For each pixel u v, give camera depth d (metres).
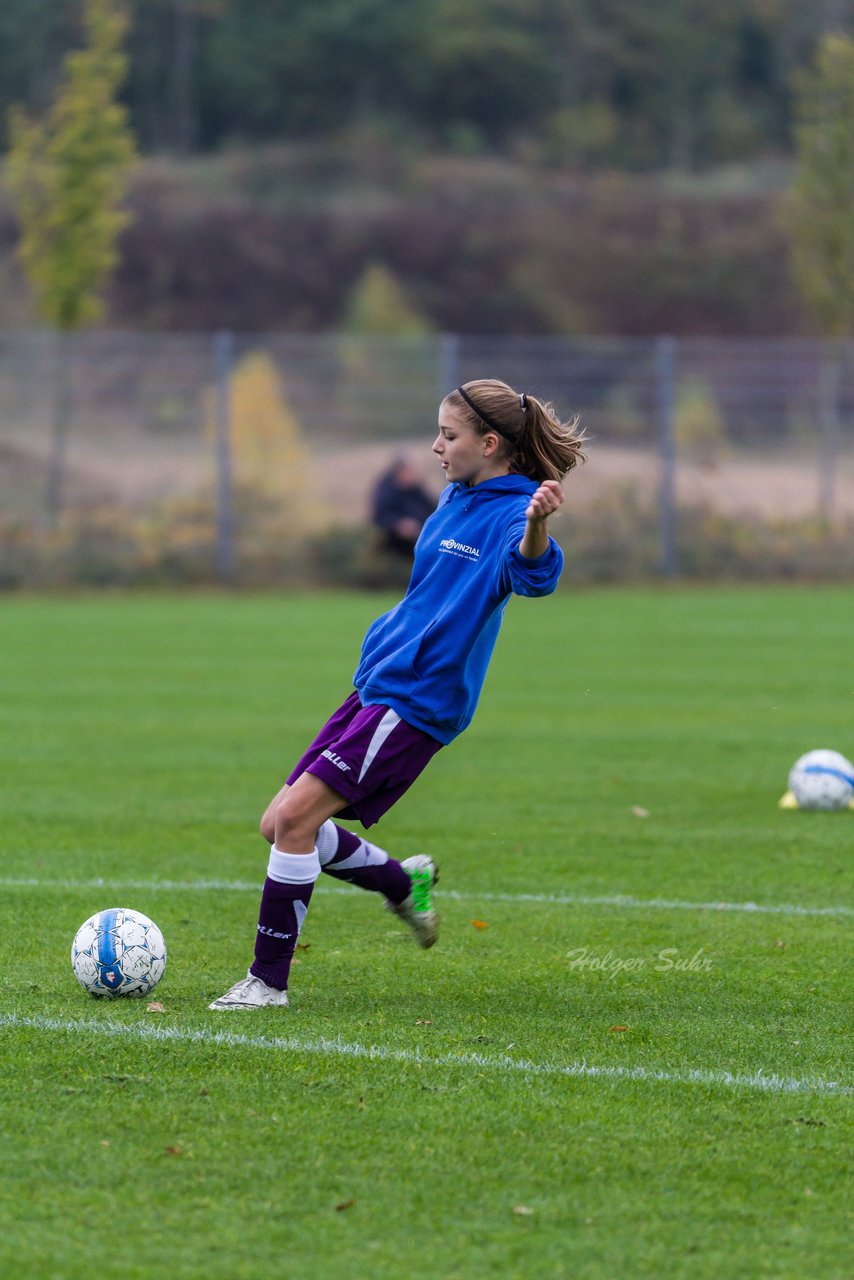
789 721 46.69
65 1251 12.54
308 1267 12.33
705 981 20.72
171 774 37.62
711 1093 16.20
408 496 92.19
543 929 23.67
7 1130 14.89
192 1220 13.09
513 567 17.95
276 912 19.08
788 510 99.81
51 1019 18.42
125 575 91.81
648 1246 12.75
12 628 71.62
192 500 94.56
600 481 98.38
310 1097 15.87
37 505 94.00
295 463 96.38
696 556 96.81
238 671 57.25
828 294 111.81
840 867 28.31
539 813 33.38
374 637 19.64
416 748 19.00
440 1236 12.88
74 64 103.44
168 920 23.91
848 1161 14.48
